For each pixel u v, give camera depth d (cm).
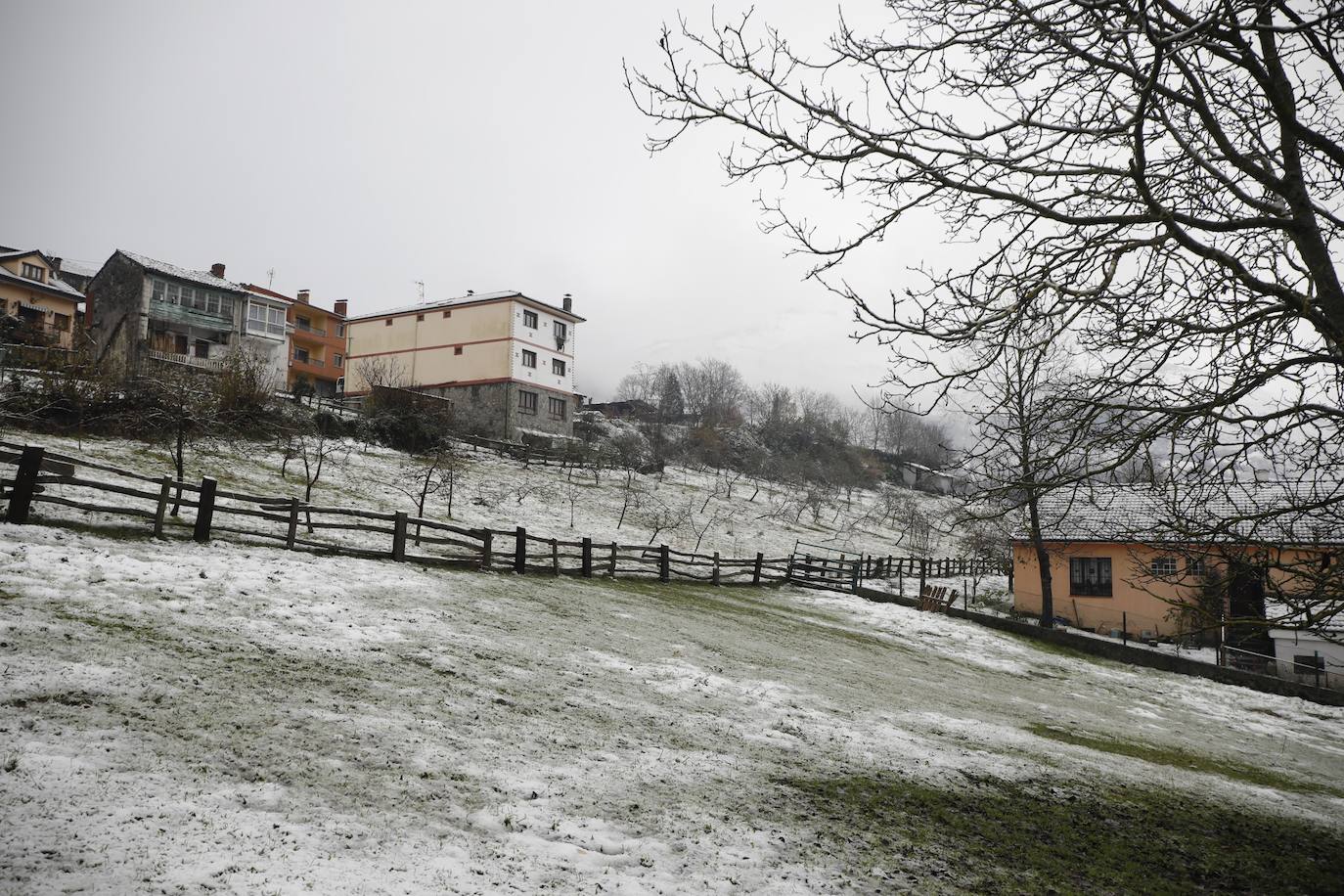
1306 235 560
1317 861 773
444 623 1198
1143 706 1819
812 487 6588
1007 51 572
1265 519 655
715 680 1170
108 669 719
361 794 559
